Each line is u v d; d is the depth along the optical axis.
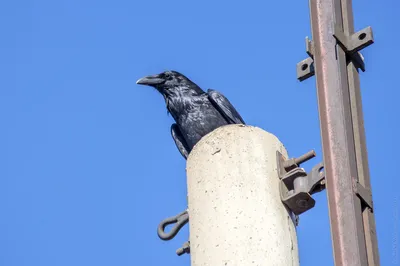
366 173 9.36
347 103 9.70
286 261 9.81
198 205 10.34
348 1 10.50
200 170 10.59
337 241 8.76
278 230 10.00
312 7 10.34
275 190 10.41
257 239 9.84
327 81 9.83
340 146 9.36
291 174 10.40
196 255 9.98
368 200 9.13
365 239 8.90
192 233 10.22
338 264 8.61
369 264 8.74
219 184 10.35
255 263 9.66
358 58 10.26
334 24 10.15
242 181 10.34
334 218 8.91
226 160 10.56
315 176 10.25
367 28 10.13
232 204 10.14
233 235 9.88
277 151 10.80
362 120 9.77
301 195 10.23
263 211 10.10
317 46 10.11
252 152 10.63
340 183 9.12
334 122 9.53
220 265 9.70
